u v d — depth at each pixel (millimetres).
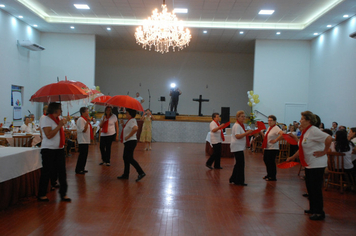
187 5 12133
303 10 12398
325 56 14477
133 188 5504
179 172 7230
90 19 14453
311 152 4066
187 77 20828
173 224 3738
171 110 17125
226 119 11281
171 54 20812
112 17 14078
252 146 12555
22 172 4332
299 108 16250
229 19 13906
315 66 15523
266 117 16250
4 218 3771
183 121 15398
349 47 12367
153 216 4016
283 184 6238
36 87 15719
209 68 20797
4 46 12617
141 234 3389
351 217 4203
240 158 6020
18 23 13758
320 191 4098
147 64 20781
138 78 20734
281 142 9430
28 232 3338
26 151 4434
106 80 20688
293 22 14102
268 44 16391
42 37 16203
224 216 4109
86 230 3449
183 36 12016
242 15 13242
